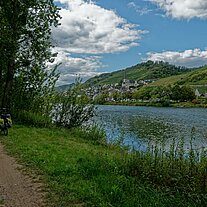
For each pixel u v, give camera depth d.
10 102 25.69
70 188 8.63
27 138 17.95
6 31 24.36
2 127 18.52
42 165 11.27
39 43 26.36
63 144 16.92
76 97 24.28
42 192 8.43
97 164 10.64
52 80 25.09
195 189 8.02
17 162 11.86
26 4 25.31
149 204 7.33
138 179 9.28
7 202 7.68
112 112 80.75
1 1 24.77
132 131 34.19
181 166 9.20
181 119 60.16
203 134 34.41
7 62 25.62
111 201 7.68
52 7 26.66
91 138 21.22
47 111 24.88
